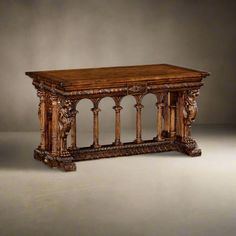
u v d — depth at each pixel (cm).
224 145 560
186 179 475
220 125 628
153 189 454
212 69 627
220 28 623
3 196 441
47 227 392
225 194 445
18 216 408
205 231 386
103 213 413
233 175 483
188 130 532
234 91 632
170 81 516
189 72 523
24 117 607
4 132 603
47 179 473
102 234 382
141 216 408
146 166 503
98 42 607
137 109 526
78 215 409
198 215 410
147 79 507
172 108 538
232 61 628
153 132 607
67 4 598
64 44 602
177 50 620
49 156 502
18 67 599
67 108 490
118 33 609
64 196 441
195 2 617
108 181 470
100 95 500
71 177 478
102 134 598
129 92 507
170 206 424
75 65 605
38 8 595
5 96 602
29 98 604
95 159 516
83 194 445
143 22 612
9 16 592
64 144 493
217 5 620
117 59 611
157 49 617
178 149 537
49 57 602
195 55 623
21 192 448
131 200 434
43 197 439
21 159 520
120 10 607
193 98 526
